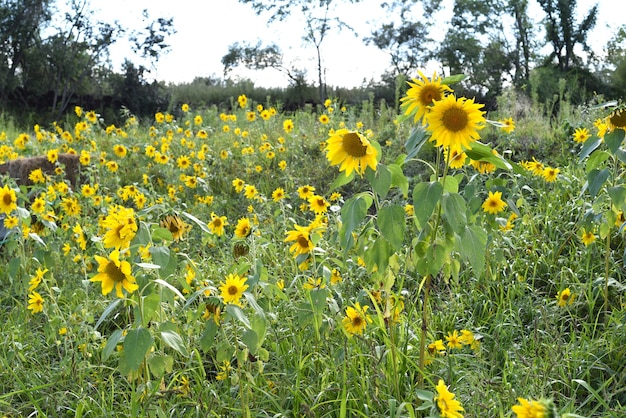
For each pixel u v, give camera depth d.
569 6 32.91
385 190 2.66
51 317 3.96
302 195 5.79
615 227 4.81
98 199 6.80
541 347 3.50
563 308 3.90
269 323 3.51
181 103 30.55
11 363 3.73
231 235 6.38
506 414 2.79
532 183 6.35
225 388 3.31
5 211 4.22
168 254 2.86
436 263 2.73
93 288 4.77
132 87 31.20
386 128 9.29
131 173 9.38
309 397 3.05
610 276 4.44
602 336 3.63
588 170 3.61
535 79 11.91
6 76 29.67
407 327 3.33
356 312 3.23
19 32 29.94
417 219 2.72
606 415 2.85
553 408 1.67
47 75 32.19
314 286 3.47
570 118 8.71
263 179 8.59
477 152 2.69
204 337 2.80
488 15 34.25
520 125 8.74
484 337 3.75
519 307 4.10
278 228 6.18
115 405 3.34
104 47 32.06
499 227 4.67
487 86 33.84
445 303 4.19
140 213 3.16
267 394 3.00
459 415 2.08
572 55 33.84
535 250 4.88
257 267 3.27
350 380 3.15
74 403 3.31
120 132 10.89
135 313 2.79
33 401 3.09
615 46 31.77
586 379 3.29
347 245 2.70
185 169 9.06
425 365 3.28
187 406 3.14
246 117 11.45
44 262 4.53
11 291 5.20
